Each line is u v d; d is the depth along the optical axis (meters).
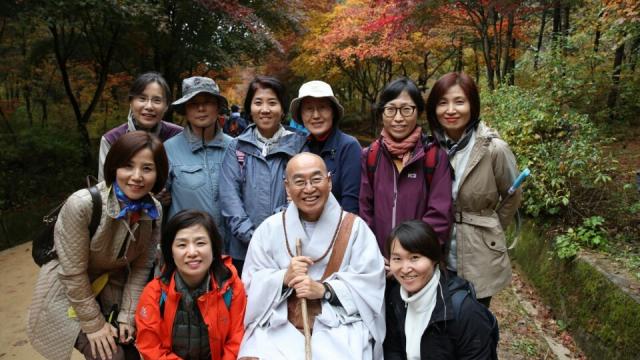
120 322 2.02
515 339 3.32
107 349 1.95
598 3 5.71
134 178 1.91
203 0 7.43
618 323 2.79
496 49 8.56
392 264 2.06
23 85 10.12
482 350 1.98
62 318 1.96
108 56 8.84
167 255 2.00
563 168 4.01
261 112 2.56
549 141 4.47
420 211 2.29
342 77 17.33
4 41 9.31
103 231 1.90
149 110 2.71
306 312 2.01
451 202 2.25
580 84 5.08
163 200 2.50
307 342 1.95
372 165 2.40
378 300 2.13
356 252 2.18
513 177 2.32
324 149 2.58
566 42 5.76
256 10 9.16
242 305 2.11
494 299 4.00
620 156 5.09
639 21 4.21
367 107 20.36
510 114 4.96
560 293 3.58
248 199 2.52
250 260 2.25
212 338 1.99
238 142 2.60
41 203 6.58
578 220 3.93
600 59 5.37
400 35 8.93
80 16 6.36
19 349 3.20
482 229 2.27
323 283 2.11
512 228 4.90
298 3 10.15
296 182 2.12
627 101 6.05
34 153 7.38
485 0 7.15
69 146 8.03
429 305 2.02
